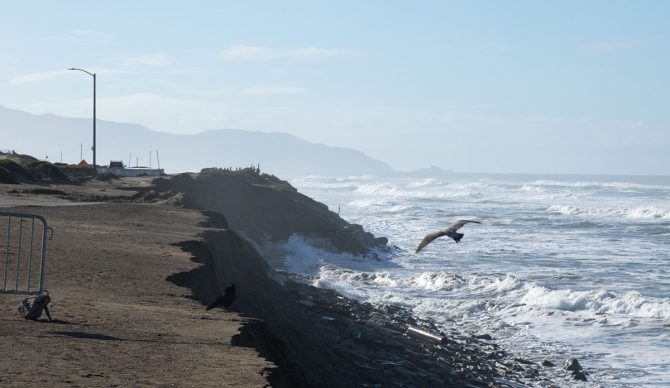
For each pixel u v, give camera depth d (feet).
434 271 158.51
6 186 162.61
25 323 42.88
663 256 184.24
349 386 67.15
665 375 80.94
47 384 30.91
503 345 94.02
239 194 211.20
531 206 383.24
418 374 76.64
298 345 68.69
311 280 140.15
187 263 69.31
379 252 189.67
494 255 185.78
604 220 298.35
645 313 110.01
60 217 103.86
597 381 79.36
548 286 139.33
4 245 71.61
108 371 33.83
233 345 41.14
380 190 561.84
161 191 183.32
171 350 38.83
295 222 198.59
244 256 101.55
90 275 60.44
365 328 93.25
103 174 260.42
